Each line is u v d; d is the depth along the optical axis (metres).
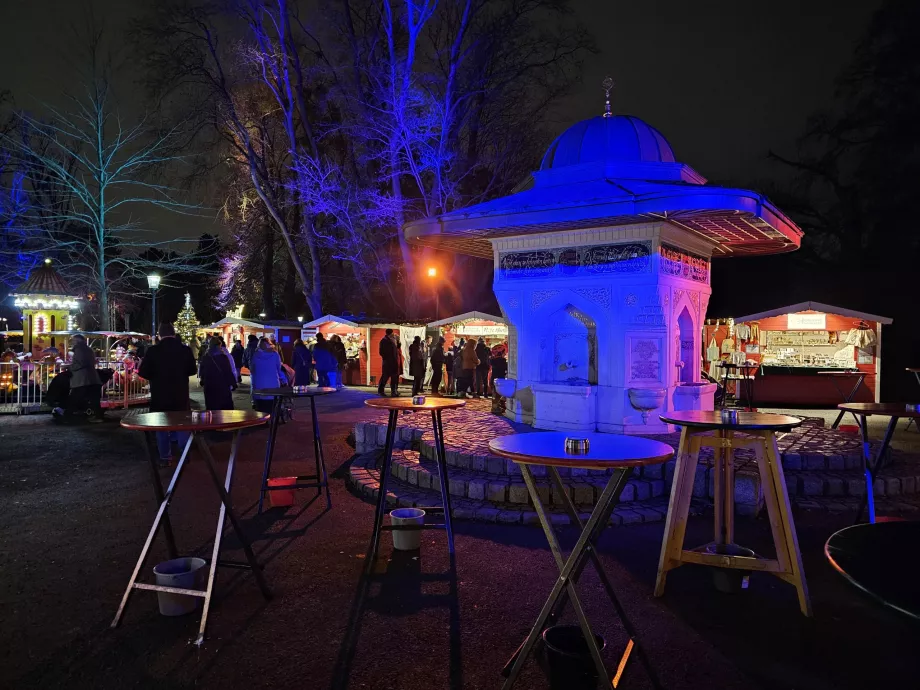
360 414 14.55
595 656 2.71
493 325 20.80
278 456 9.46
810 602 3.90
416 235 9.44
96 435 11.29
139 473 8.15
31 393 16.27
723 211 7.29
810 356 17.20
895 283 21.14
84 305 24.09
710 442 4.23
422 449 8.13
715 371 16.92
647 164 9.03
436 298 26.33
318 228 29.11
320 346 16.80
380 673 3.22
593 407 8.77
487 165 25.91
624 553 5.04
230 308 36.53
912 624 1.24
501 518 5.88
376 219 25.73
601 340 8.80
